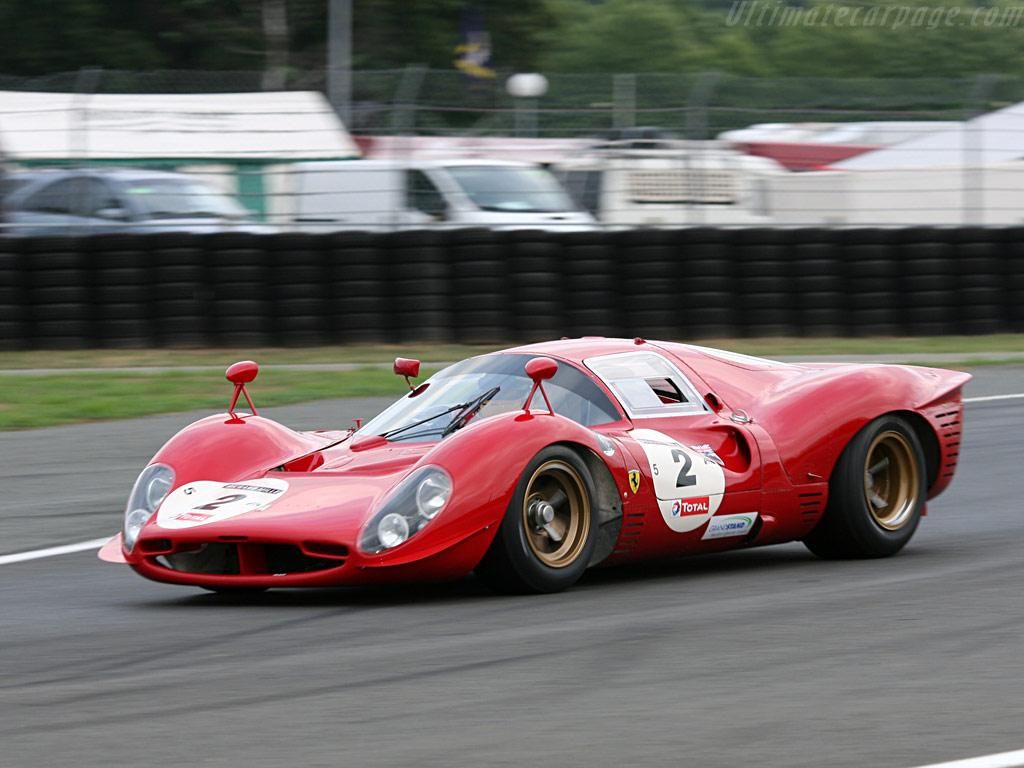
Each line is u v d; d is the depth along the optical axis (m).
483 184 53.91
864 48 149.25
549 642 15.64
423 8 109.62
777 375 22.14
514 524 17.69
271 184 54.81
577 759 11.43
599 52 155.88
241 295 49.38
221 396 40.53
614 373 20.47
